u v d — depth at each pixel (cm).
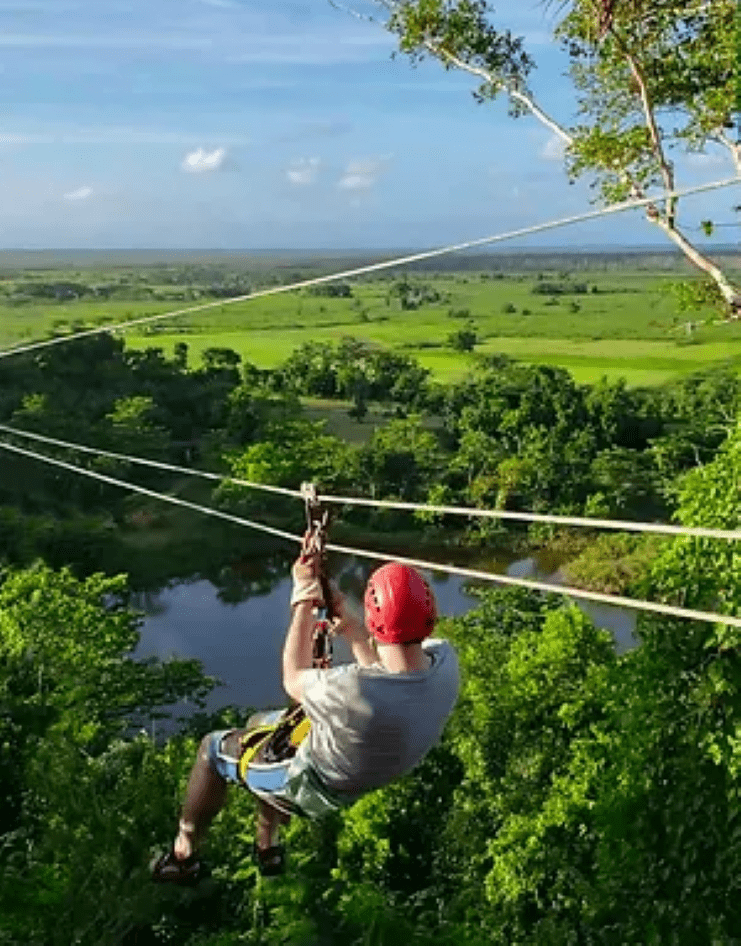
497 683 2984
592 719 2738
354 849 3219
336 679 446
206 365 15550
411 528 9319
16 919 2316
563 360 18112
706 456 9694
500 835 2575
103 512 10000
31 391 12825
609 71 2173
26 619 4378
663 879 1903
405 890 3262
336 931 2570
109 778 2777
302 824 3072
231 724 4450
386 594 443
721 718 1886
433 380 16325
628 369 16688
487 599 4806
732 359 16375
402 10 2406
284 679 489
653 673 1995
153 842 2527
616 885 1995
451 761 3388
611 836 2000
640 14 2055
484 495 9588
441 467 10525
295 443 11312
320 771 454
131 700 4372
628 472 9500
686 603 1964
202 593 7994
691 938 1838
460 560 8488
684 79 2166
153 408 12825
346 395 15725
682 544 1936
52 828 2484
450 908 2781
